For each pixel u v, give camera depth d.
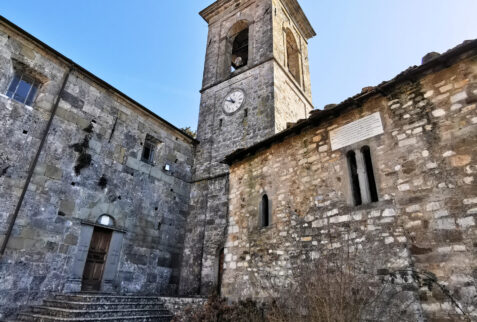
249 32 18.20
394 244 5.20
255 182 8.52
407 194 5.34
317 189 6.85
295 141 7.85
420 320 4.54
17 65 9.64
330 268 5.81
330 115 7.13
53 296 8.55
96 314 7.23
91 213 10.23
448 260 4.57
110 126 11.70
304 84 19.44
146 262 11.59
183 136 15.15
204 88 18.09
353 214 5.96
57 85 10.45
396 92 6.16
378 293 5.03
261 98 14.90
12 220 8.27
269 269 7.06
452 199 4.81
